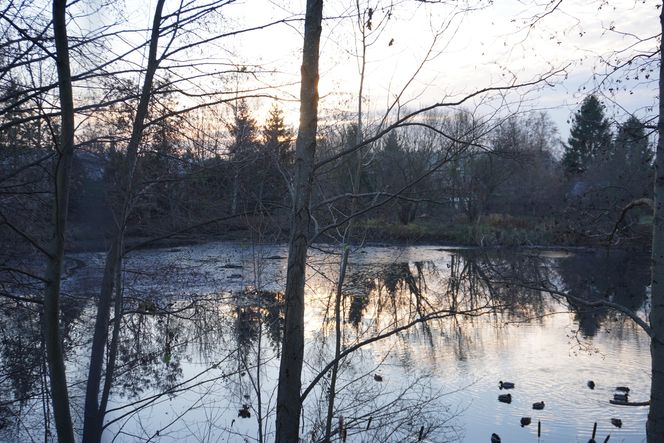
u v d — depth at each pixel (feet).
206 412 28.50
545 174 59.21
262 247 26.40
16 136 18.61
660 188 19.38
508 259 85.71
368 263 54.13
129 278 27.12
